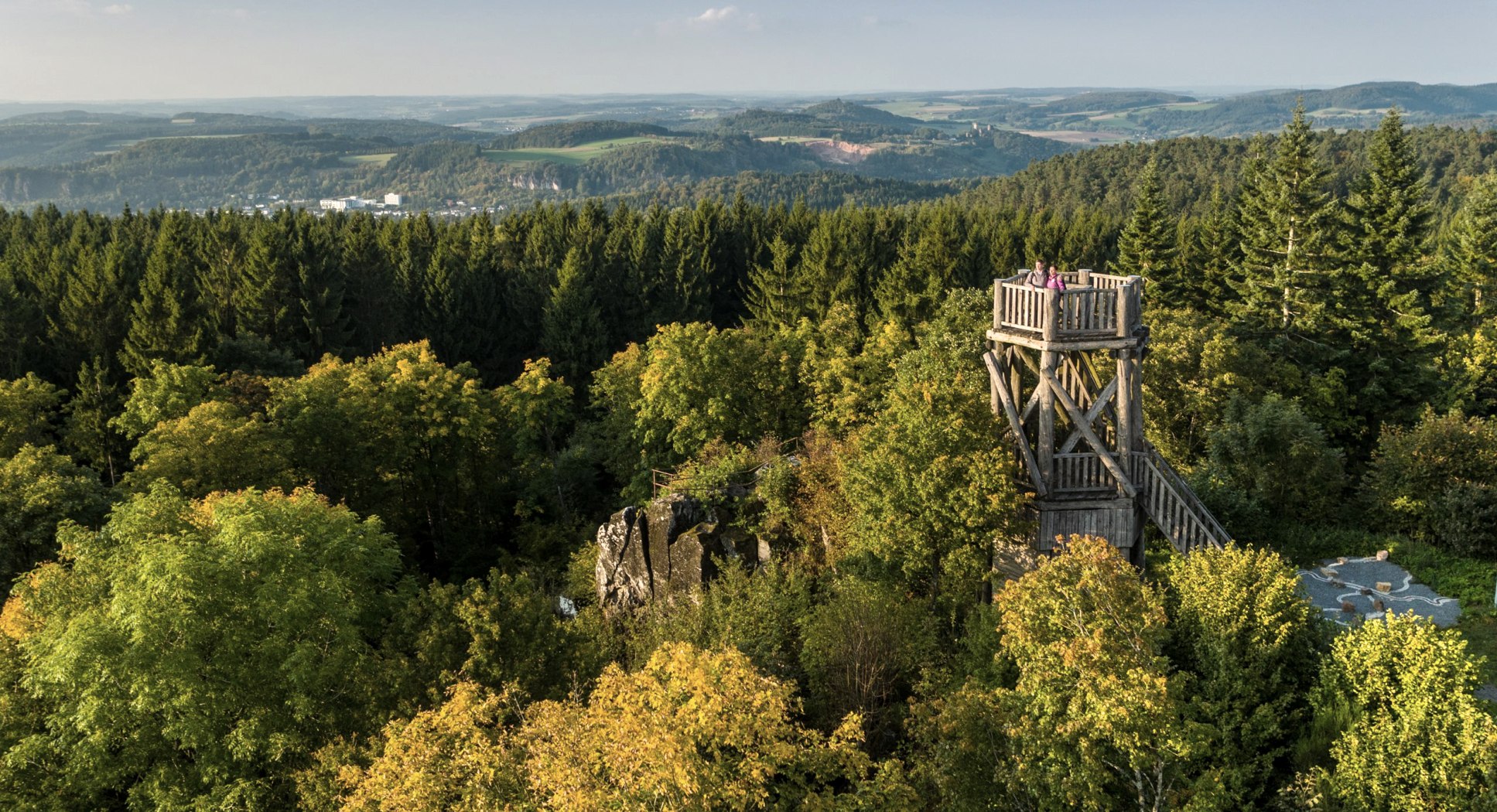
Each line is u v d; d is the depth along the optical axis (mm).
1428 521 30203
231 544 26016
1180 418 40594
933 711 19234
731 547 31125
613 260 94938
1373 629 17094
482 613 22469
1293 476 32719
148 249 92188
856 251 90688
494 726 19469
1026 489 25031
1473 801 14031
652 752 14180
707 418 48094
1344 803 15375
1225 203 81312
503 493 60188
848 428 42812
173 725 22922
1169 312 47219
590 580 39094
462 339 84125
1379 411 48719
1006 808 16641
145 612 23516
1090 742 15164
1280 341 49281
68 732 24125
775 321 86500
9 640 28062
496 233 104500
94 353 66750
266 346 69500
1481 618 23844
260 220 94375
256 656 24609
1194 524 23625
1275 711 17828
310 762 23297
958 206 120250
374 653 25766
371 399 51781
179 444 44594
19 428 51750
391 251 92688
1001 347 25359
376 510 51719
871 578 25578
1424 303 51344
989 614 20891
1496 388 52156
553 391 59000
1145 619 16406
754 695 15867
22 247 94188
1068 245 91312
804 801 16812
